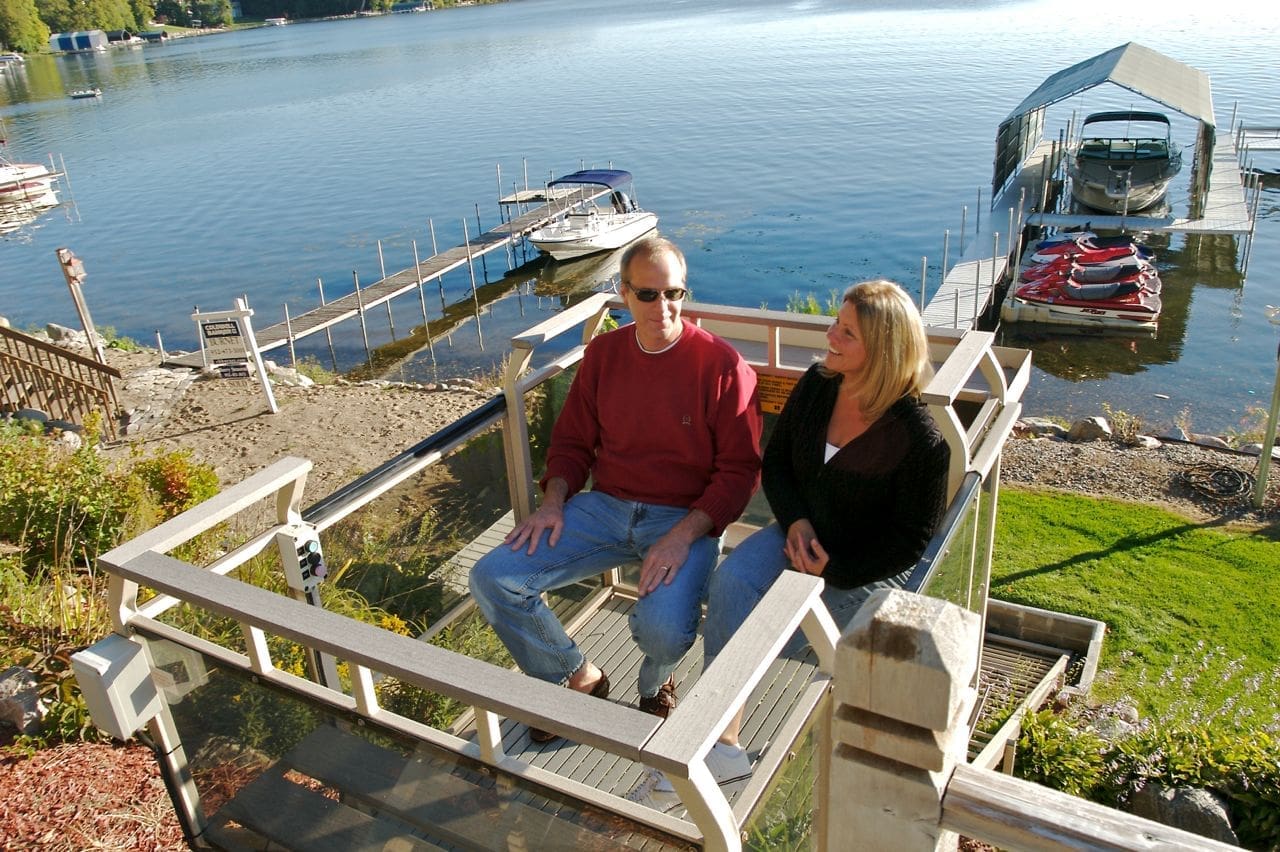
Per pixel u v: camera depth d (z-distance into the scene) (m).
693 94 63.12
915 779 1.50
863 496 2.86
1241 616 9.42
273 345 23.12
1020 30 80.56
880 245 30.20
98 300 30.84
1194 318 22.06
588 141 50.81
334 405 14.73
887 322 2.70
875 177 38.41
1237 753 6.54
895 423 2.78
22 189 44.53
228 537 5.40
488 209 38.88
